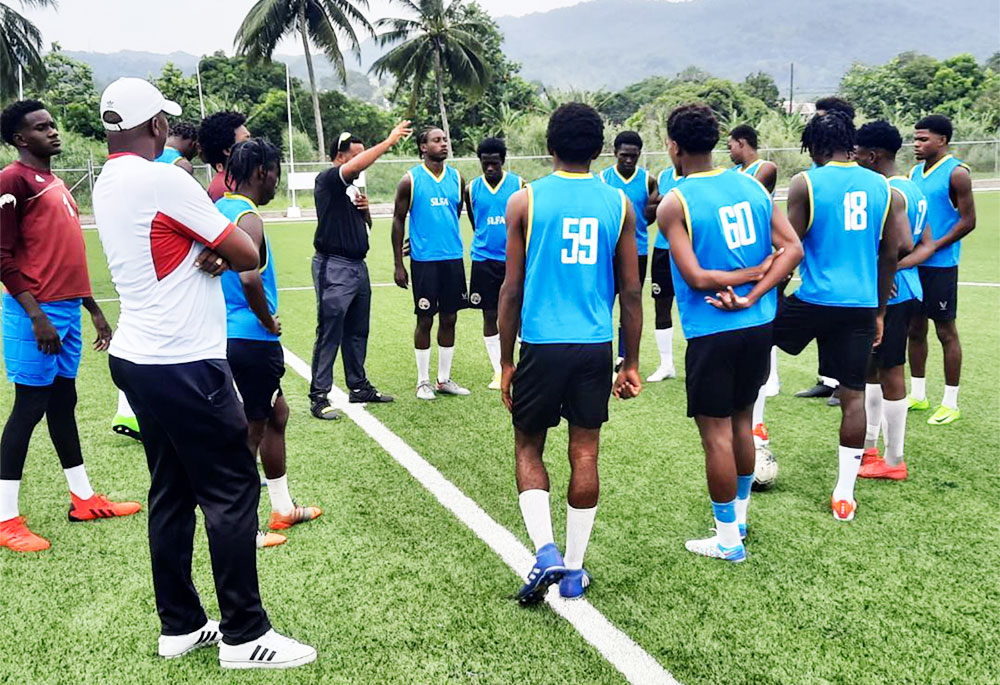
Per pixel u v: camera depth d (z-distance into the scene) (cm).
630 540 362
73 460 384
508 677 262
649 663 269
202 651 282
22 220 359
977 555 343
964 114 4419
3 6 3247
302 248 1711
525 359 307
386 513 395
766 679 260
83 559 349
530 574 296
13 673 268
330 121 4381
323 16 3731
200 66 4606
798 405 572
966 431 504
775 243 332
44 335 352
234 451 265
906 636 283
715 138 321
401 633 289
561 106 310
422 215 584
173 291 253
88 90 4600
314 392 556
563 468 458
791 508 396
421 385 605
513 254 307
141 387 254
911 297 417
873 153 437
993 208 2072
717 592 315
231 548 263
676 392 609
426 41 4050
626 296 319
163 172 249
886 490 416
